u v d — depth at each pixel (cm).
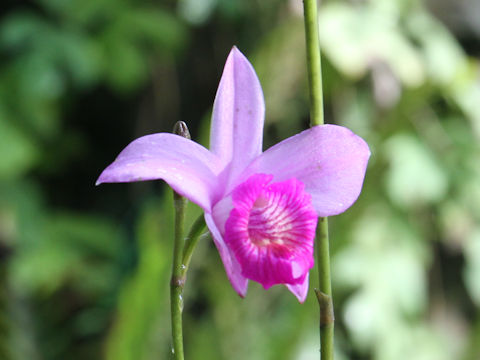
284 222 32
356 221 62
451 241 79
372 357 74
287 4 75
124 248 86
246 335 66
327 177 32
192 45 91
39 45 82
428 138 75
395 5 76
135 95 98
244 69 33
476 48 89
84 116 101
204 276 67
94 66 84
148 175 30
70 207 105
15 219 85
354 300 72
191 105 95
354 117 75
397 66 73
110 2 86
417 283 74
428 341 74
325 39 71
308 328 61
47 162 99
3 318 71
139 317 54
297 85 70
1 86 84
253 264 31
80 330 85
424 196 74
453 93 77
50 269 83
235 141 32
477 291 77
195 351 67
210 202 31
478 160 76
